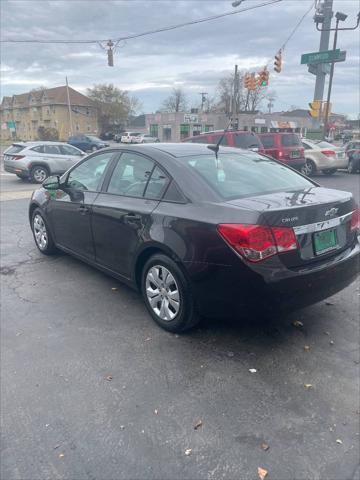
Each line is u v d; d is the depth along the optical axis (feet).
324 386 9.39
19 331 11.94
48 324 12.36
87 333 11.82
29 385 9.46
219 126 203.72
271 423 8.27
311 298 10.25
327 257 10.50
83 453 7.54
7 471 7.18
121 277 13.47
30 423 8.28
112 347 11.07
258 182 11.91
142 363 10.32
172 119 195.62
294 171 13.89
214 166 12.19
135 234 12.01
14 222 26.16
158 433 8.01
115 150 14.25
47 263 17.75
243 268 9.38
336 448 7.64
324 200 10.58
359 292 14.56
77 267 17.17
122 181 13.41
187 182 11.19
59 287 15.08
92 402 8.89
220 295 10.00
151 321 12.47
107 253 13.80
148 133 212.84
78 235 15.34
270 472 7.14
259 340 11.33
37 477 7.06
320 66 95.14
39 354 10.76
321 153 53.52
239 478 7.03
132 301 13.88
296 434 7.98
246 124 180.96
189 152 12.78
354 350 10.85
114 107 304.09
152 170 12.33
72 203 15.30
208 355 10.64
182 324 11.23
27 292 14.67
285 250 9.48
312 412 8.57
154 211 11.46
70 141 121.08
